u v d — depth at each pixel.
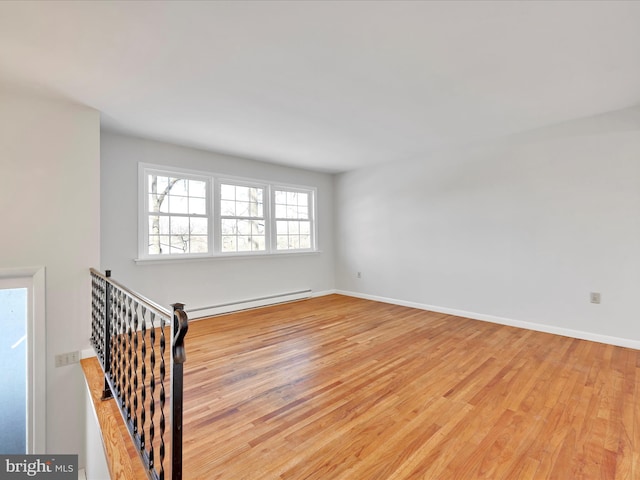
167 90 2.49
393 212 4.97
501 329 3.60
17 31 1.73
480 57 2.09
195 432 1.73
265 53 2.01
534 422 1.80
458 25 1.76
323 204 5.78
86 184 2.75
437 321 3.94
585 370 2.48
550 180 3.43
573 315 3.30
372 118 3.15
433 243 4.48
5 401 2.48
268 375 2.43
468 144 4.06
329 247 5.85
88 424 2.45
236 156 4.54
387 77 2.34
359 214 5.47
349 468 1.46
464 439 1.66
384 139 3.84
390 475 1.41
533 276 3.57
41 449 2.52
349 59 2.09
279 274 5.05
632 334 2.97
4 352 2.47
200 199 4.20
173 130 3.41
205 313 4.10
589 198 3.18
